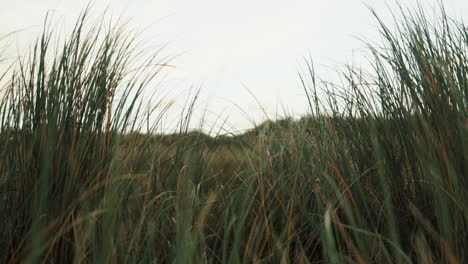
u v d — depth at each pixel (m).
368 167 1.49
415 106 1.22
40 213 0.87
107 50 1.33
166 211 1.35
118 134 1.26
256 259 1.02
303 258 1.12
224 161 1.98
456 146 1.09
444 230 0.99
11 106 1.26
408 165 1.38
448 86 1.13
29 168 1.14
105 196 1.03
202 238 1.04
